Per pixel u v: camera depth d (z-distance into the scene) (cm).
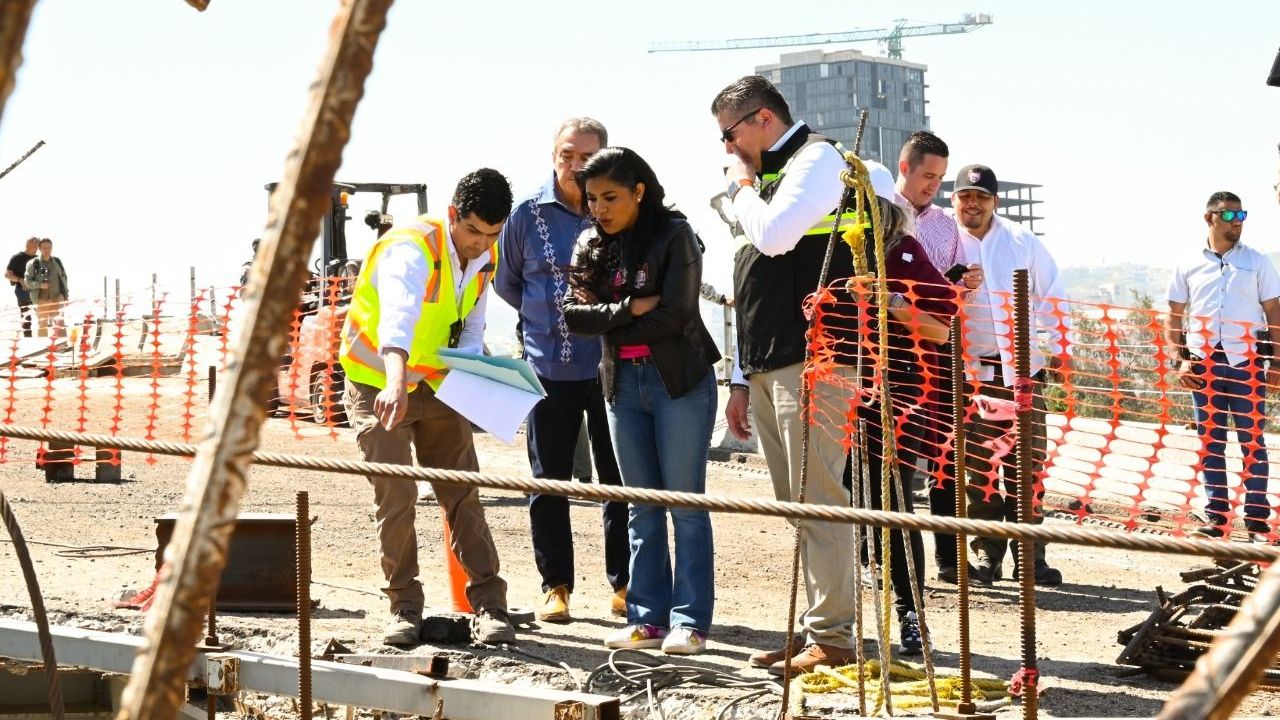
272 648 556
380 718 523
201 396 1411
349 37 76
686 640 548
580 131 634
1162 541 238
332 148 76
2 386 1681
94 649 511
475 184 566
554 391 636
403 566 566
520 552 851
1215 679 73
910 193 703
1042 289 764
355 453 1280
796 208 500
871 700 466
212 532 75
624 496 292
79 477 1130
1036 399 718
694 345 559
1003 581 777
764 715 465
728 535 934
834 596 512
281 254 76
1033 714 329
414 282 552
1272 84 462
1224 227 920
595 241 563
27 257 2752
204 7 127
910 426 572
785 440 522
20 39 74
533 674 523
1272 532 730
